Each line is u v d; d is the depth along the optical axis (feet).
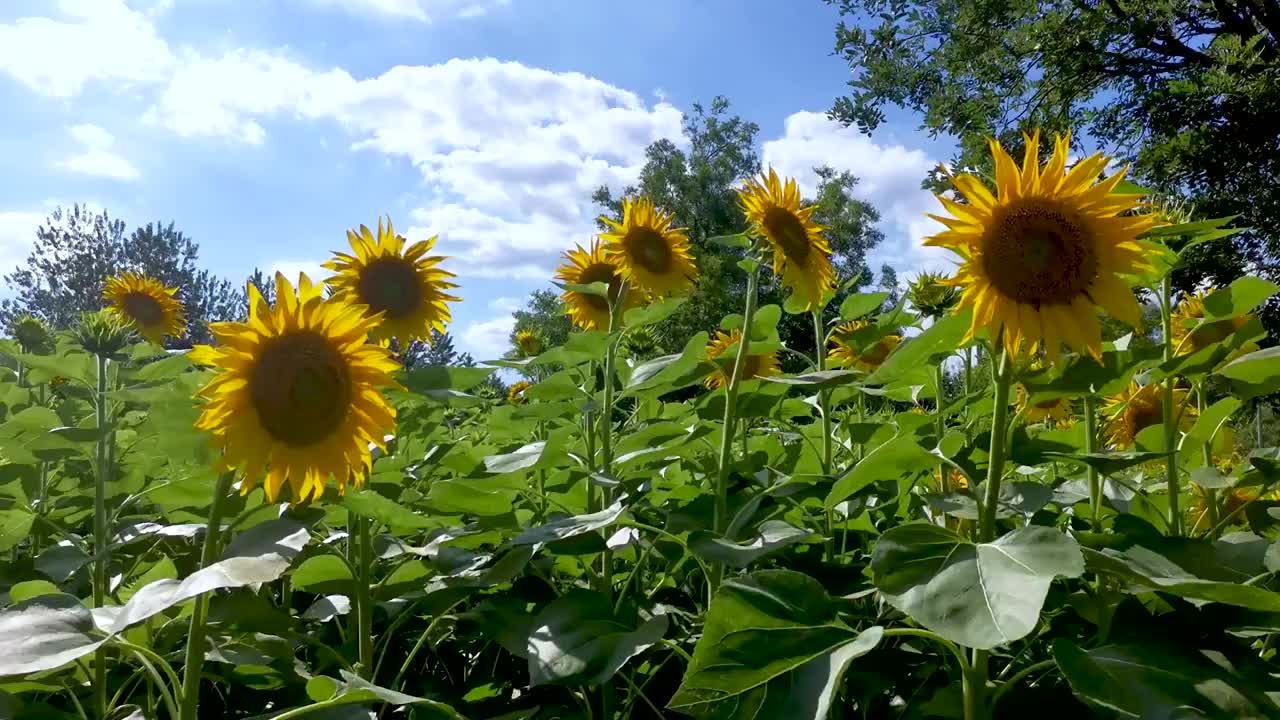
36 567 6.85
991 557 4.38
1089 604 5.41
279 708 6.99
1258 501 7.14
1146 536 5.64
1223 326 7.04
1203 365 6.02
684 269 12.55
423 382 7.39
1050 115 48.24
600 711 7.34
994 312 5.30
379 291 10.19
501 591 7.82
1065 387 5.25
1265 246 39.40
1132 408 8.83
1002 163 5.41
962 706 5.12
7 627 4.68
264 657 5.86
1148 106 43.27
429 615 7.79
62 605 5.00
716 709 4.72
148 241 135.54
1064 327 5.28
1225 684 4.40
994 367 5.43
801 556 7.66
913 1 52.65
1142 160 43.55
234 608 5.65
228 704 7.49
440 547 7.01
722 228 107.24
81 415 10.48
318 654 7.40
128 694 6.89
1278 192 39.11
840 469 8.97
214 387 5.64
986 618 4.01
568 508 8.63
